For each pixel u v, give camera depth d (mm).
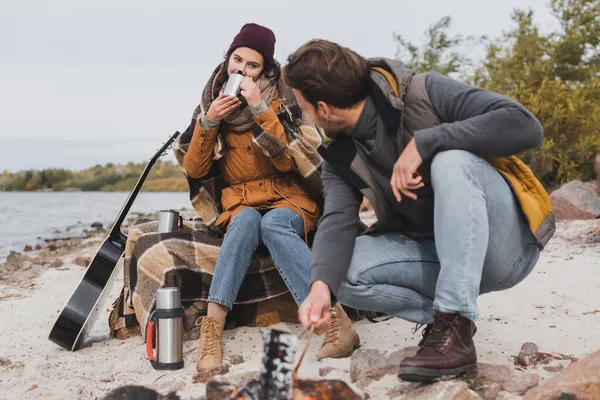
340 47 2369
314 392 2020
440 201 2299
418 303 2570
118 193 40344
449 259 2283
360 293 2521
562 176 8852
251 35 3516
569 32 9945
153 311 3199
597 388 2252
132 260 3576
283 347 1945
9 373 3150
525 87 9578
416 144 2299
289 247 3166
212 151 3518
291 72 2354
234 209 3521
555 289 4023
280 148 3377
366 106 2377
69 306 3488
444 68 10898
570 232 6230
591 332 3145
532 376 2494
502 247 2389
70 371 3137
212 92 3613
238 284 3188
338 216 2539
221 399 2070
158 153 3803
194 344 3414
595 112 8758
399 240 2590
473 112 2334
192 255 3512
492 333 3219
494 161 2438
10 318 4270
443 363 2291
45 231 12391
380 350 2787
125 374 3043
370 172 2502
